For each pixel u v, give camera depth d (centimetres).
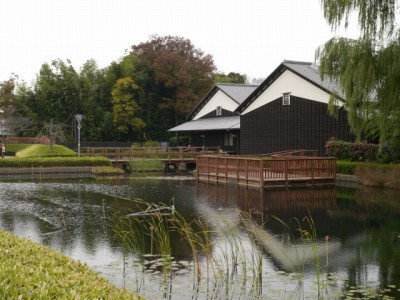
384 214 1194
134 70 4384
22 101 4244
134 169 2847
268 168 1806
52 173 2603
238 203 1400
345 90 1369
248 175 1859
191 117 3872
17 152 3441
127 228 1027
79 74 4325
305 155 2450
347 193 1609
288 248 844
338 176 1995
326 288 624
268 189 1744
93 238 930
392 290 616
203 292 608
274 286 633
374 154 1920
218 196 1569
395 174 1728
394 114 1343
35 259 461
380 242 894
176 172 2792
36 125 4162
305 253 809
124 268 714
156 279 659
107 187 1898
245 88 3669
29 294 335
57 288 356
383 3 1290
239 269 714
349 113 1416
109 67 4438
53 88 4100
